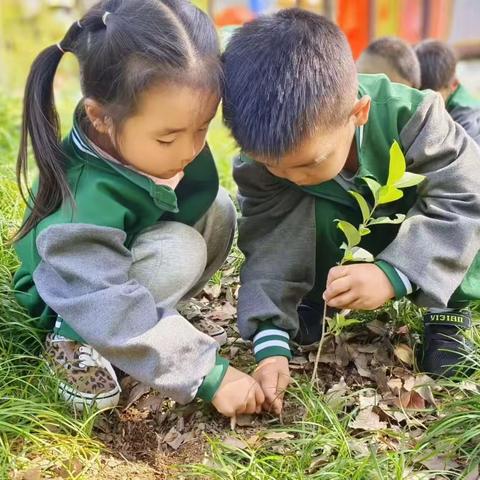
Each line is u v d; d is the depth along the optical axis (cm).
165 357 187
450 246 206
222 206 234
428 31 1176
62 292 194
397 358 232
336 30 200
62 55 199
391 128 216
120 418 210
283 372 211
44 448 188
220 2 1098
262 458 183
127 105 181
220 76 188
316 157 188
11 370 217
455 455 189
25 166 207
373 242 236
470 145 220
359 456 186
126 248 203
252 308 221
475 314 254
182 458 195
